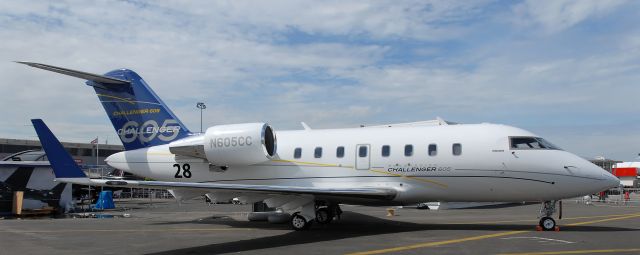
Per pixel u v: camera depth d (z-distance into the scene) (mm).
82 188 32062
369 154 16281
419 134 16047
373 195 15211
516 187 14844
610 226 16359
